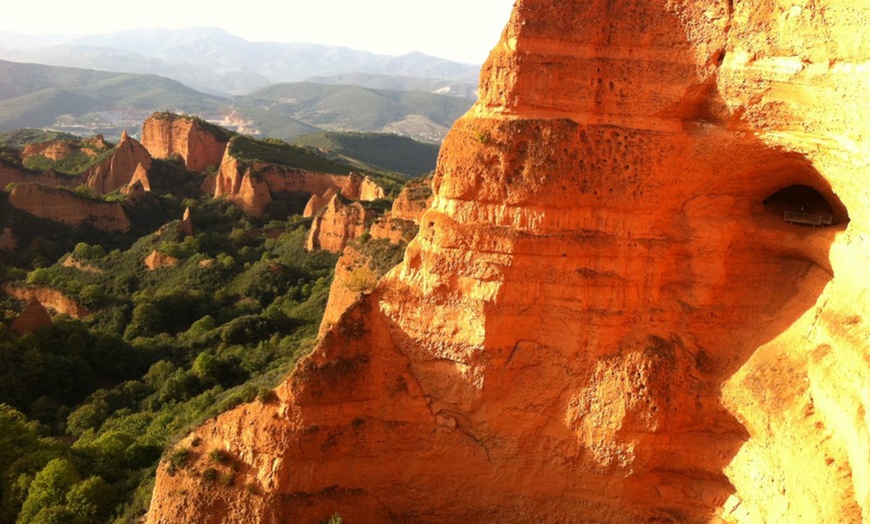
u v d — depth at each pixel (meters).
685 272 17.34
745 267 17.34
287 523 18.38
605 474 17.22
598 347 17.09
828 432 13.38
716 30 15.65
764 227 16.97
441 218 18.34
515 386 17.83
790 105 14.70
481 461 18.28
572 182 17.06
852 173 13.64
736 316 17.25
